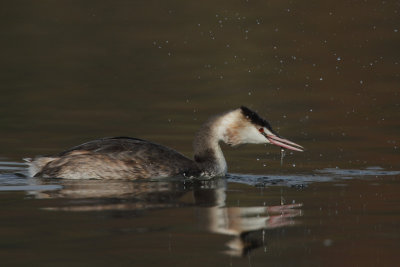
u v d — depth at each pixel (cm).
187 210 986
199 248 817
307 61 2214
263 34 2436
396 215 966
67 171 1195
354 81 2052
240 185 1184
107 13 2695
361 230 893
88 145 1229
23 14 2656
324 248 823
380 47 2303
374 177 1247
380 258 788
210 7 2723
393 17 2570
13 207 982
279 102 1866
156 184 1170
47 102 1847
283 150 1444
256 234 873
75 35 2466
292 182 1209
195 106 1823
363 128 1658
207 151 1281
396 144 1518
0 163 1312
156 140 1528
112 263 761
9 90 1941
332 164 1362
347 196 1090
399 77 2072
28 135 1548
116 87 2005
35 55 2270
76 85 2012
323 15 2606
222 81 2059
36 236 849
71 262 761
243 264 765
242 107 1306
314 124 1684
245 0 2781
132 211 973
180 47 2339
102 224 903
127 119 1708
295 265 768
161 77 2091
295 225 919
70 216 939
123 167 1198
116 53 2305
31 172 1216
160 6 2781
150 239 845
